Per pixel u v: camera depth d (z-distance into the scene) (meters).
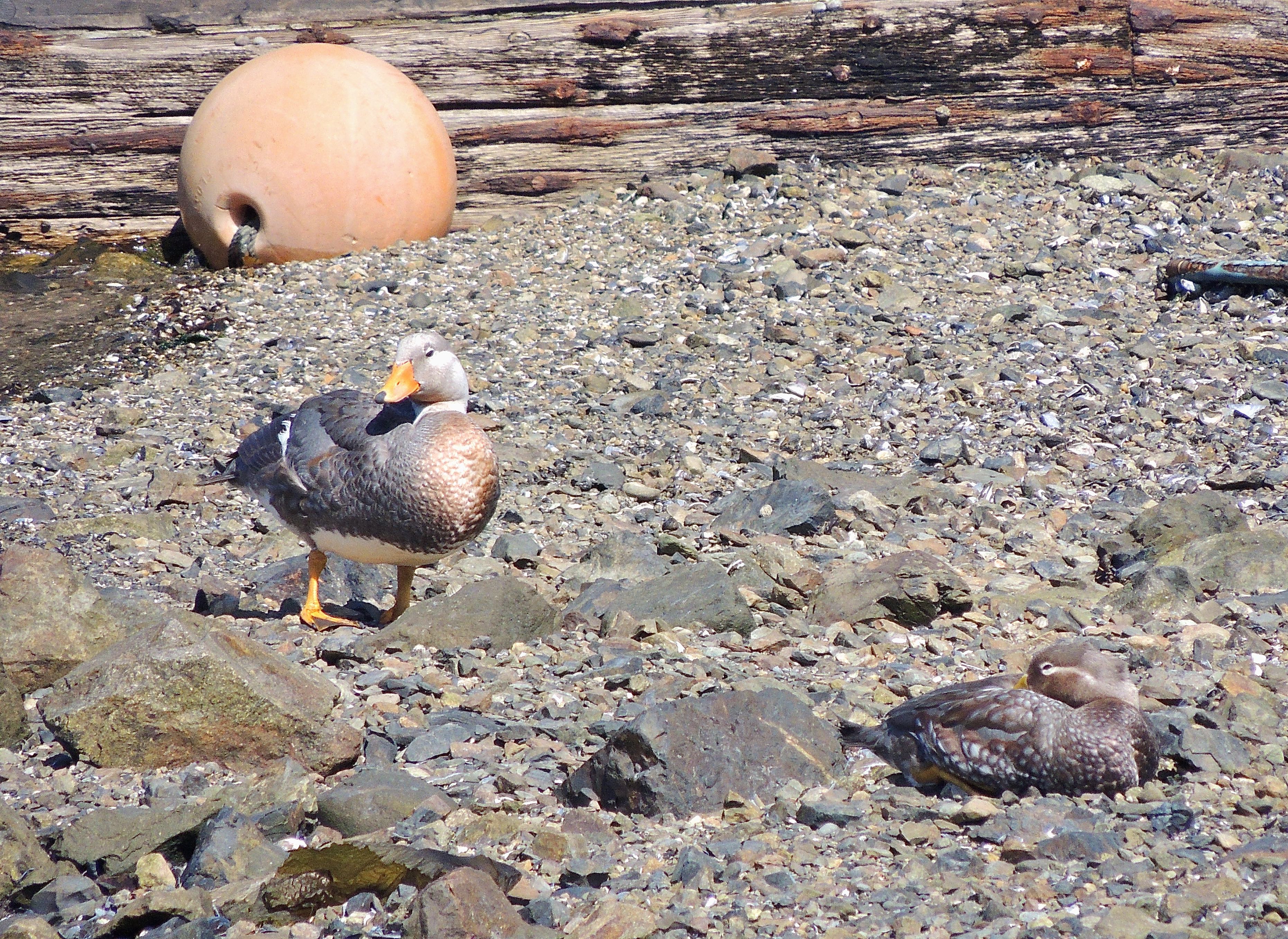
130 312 19.61
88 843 7.20
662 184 22.45
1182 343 15.96
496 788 7.66
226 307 19.41
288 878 6.72
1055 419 14.48
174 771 8.05
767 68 22.70
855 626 10.18
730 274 19.17
